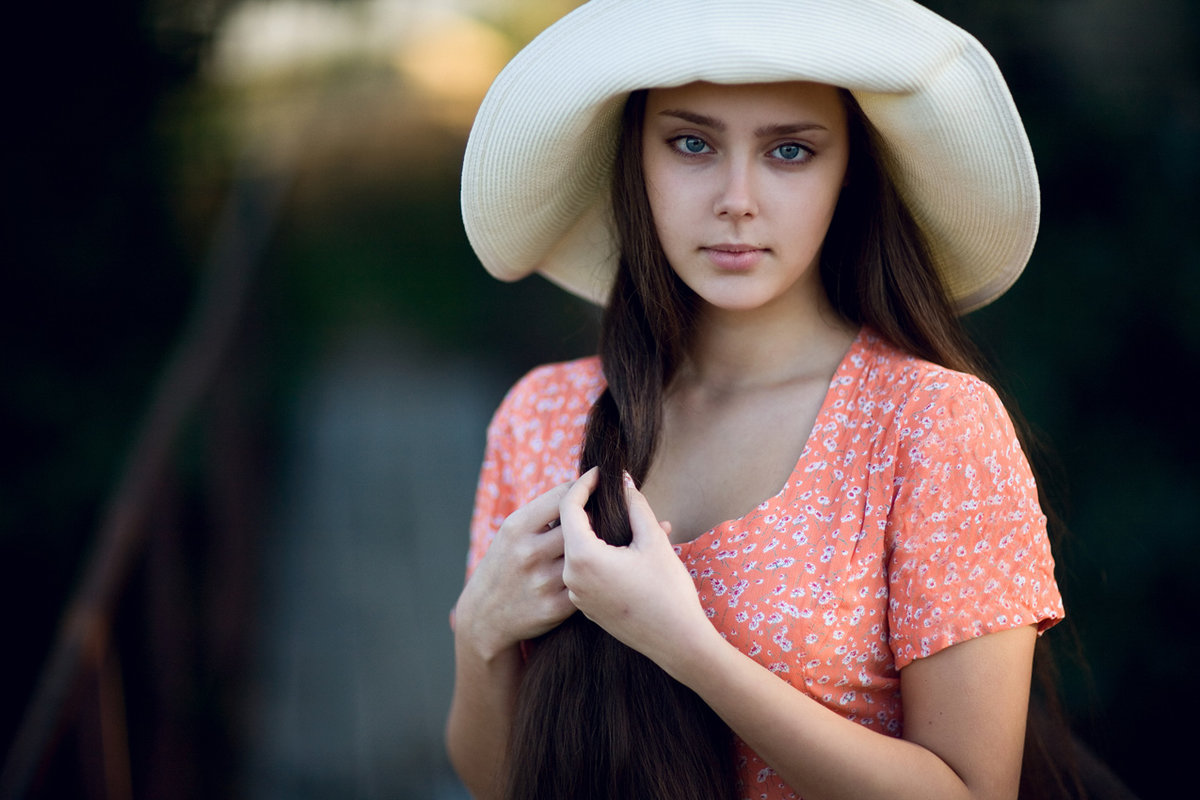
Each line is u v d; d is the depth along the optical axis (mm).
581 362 1769
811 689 1401
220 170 6676
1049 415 3400
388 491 6598
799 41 1320
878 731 1442
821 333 1576
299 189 11016
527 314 9438
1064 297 3465
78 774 2584
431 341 9328
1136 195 3408
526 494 1724
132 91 5113
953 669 1348
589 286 1889
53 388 4520
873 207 1539
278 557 5781
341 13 10445
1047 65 3594
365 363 8891
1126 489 3287
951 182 1490
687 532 1535
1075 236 3498
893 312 1536
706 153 1433
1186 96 3408
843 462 1451
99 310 4883
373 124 13352
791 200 1409
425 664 4633
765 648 1400
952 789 1317
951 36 1372
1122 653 3182
